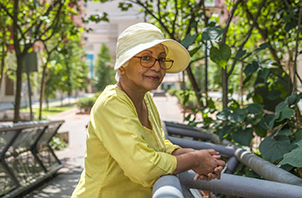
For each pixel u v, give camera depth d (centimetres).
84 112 2675
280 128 224
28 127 504
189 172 145
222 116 267
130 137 120
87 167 136
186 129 359
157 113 160
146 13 630
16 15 757
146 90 140
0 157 464
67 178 636
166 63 153
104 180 132
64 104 3928
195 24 375
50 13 847
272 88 357
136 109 140
